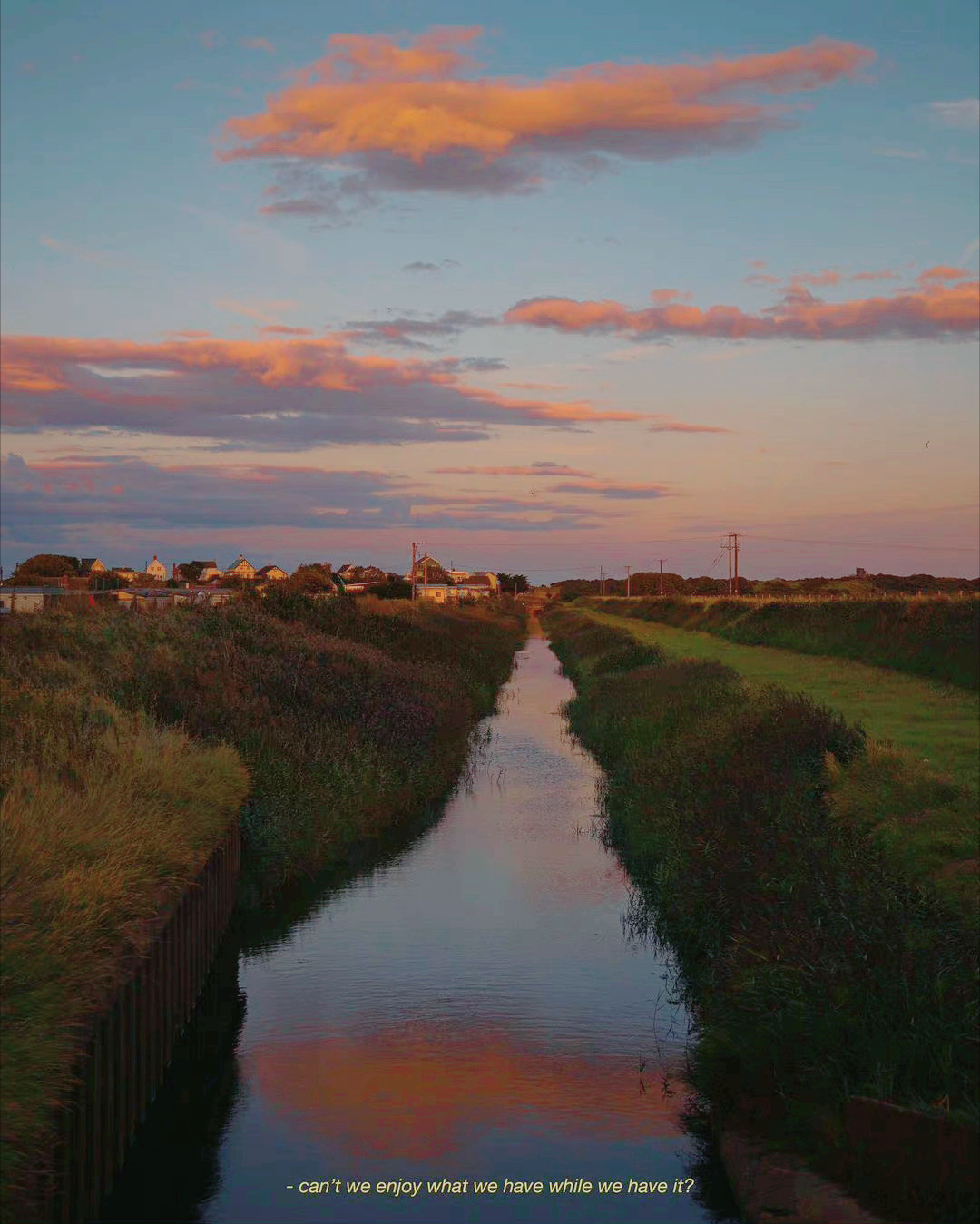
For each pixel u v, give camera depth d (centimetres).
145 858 1059
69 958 790
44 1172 610
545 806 2131
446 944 1321
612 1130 859
